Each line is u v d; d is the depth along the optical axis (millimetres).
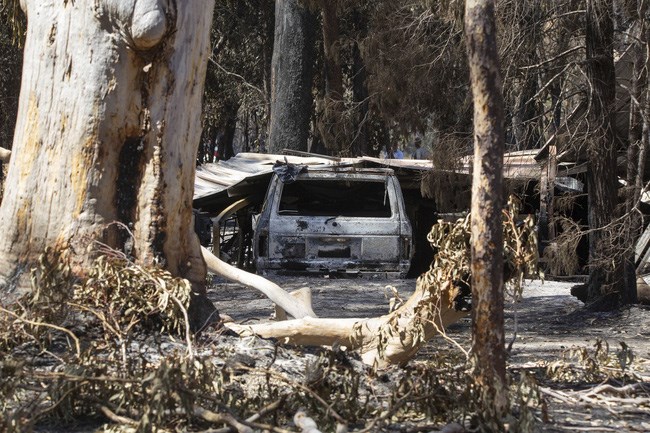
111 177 9930
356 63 48219
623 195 19094
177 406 7035
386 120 30562
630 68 19812
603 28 18391
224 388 7742
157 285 9055
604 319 17844
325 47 42781
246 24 57250
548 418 7660
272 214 25500
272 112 43406
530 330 16844
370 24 38000
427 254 29812
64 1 9977
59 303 8727
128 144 10000
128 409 7168
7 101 46031
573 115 19406
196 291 10211
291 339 9852
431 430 7012
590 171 18719
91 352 7906
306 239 25359
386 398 8148
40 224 9898
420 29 23906
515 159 22922
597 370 9781
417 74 24781
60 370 7395
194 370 7184
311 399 7246
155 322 9188
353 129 38156
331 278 25312
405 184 28625
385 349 9055
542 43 19359
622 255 18234
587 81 18406
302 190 27438
